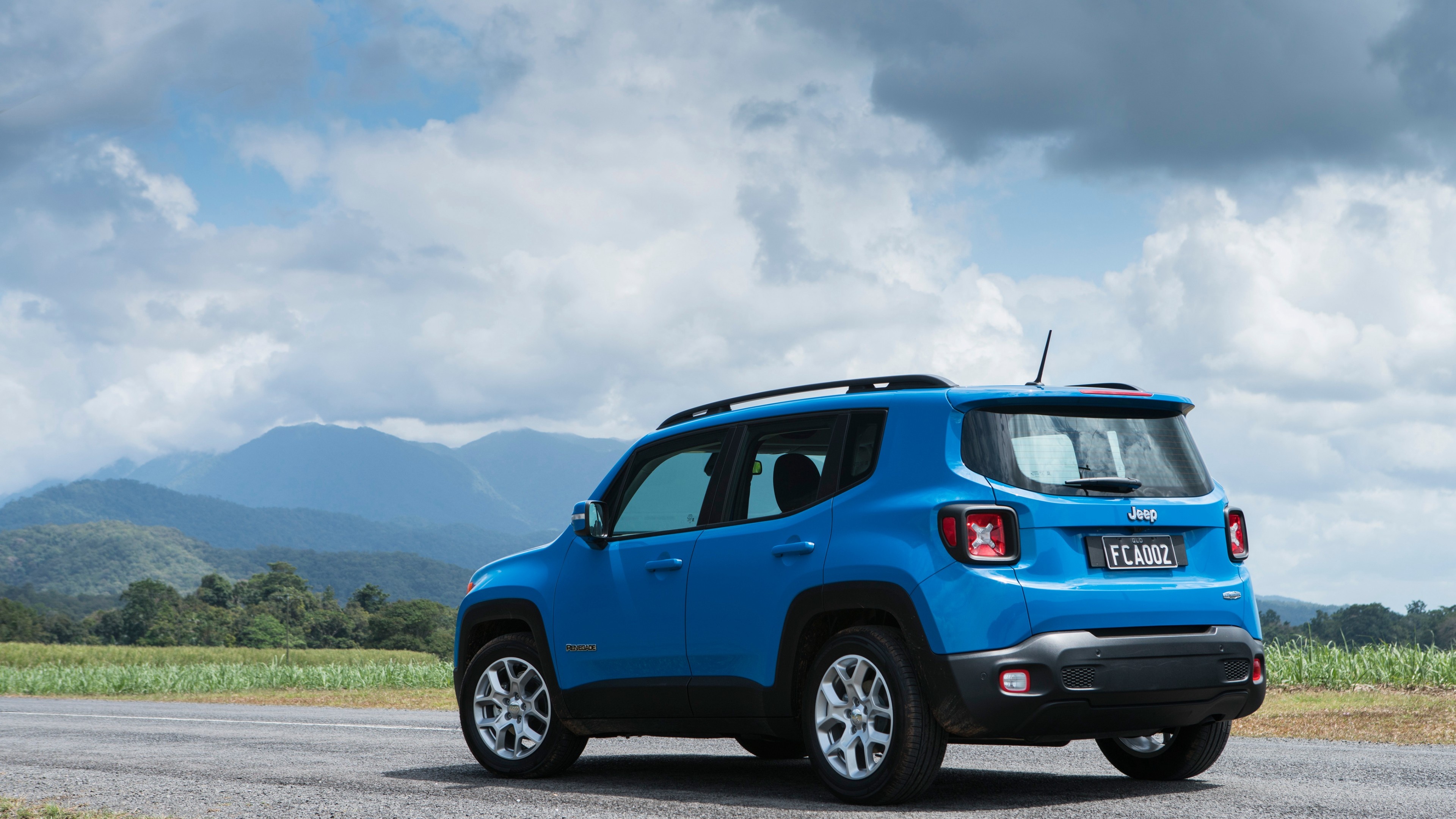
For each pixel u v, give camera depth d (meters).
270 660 97.88
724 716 7.53
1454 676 16.98
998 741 6.53
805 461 7.47
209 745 12.42
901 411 7.06
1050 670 6.32
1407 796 6.89
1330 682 17.95
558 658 8.46
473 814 6.73
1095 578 6.61
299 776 8.90
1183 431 7.33
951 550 6.50
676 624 7.77
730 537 7.63
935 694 6.44
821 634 7.28
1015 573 6.46
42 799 7.70
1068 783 7.76
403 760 10.27
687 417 8.57
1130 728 6.58
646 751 10.95
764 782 8.16
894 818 6.34
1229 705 6.88
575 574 8.49
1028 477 6.66
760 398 8.08
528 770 8.59
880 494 6.94
